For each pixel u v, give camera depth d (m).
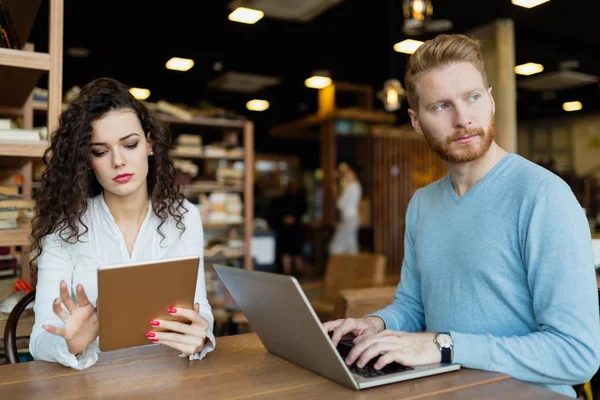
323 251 9.16
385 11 6.50
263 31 7.21
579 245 1.13
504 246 1.23
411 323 1.52
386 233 8.05
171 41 7.61
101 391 1.01
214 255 5.42
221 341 1.41
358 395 0.97
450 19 6.55
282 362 1.20
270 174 15.48
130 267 0.99
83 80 9.11
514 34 7.19
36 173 3.88
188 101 10.92
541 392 0.98
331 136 9.03
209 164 6.16
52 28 1.90
